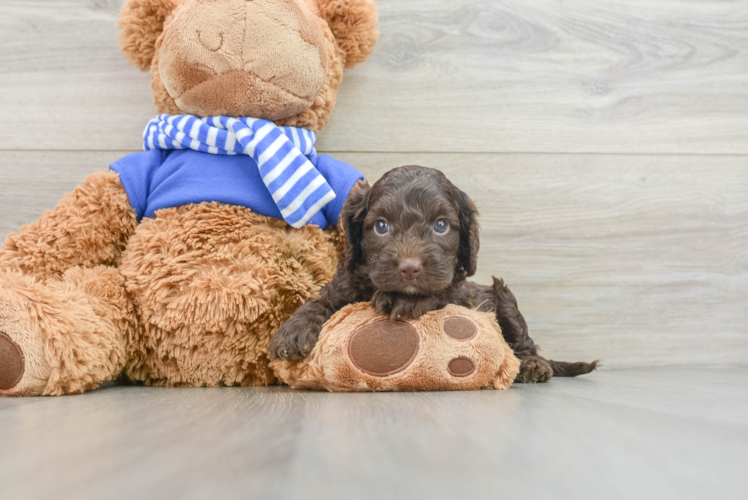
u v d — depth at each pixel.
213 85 0.65
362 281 0.62
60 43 0.79
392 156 0.80
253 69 0.65
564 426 0.41
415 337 0.57
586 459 0.34
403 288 0.57
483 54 0.80
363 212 0.63
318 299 0.62
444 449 0.36
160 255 0.64
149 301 0.63
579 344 0.81
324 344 0.57
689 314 0.81
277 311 0.65
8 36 0.78
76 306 0.59
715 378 0.70
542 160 0.81
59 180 0.79
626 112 0.81
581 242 0.81
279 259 0.65
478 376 0.57
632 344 0.81
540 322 0.81
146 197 0.68
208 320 0.63
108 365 0.61
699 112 0.82
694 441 0.38
